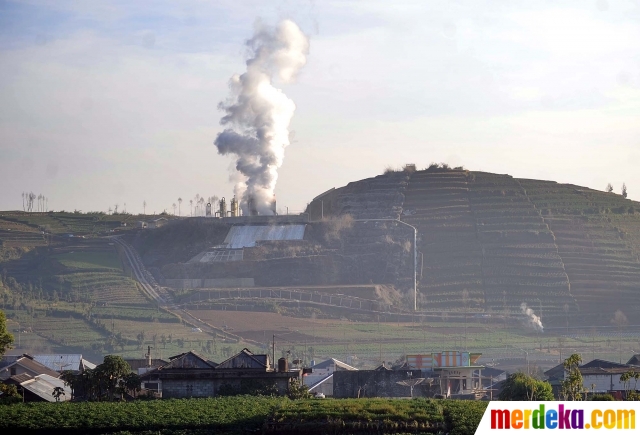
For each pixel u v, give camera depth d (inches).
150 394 7150.6
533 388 6771.7
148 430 5880.9
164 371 6948.8
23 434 5890.8
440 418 5777.6
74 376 7194.9
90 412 6181.1
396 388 7687.0
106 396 7071.9
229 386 6884.8
